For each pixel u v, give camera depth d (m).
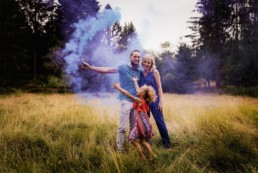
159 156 3.82
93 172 3.13
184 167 3.37
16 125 5.80
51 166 3.36
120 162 3.11
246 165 3.42
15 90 28.27
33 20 41.31
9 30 35.38
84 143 4.45
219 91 34.03
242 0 39.72
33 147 4.26
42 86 32.84
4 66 35.12
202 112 6.93
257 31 38.03
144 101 3.98
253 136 4.64
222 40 40.84
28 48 40.94
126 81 4.30
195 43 42.81
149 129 3.83
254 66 35.38
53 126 6.16
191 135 4.97
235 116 6.36
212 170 3.40
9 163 3.47
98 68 4.29
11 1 36.12
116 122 6.60
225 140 4.21
